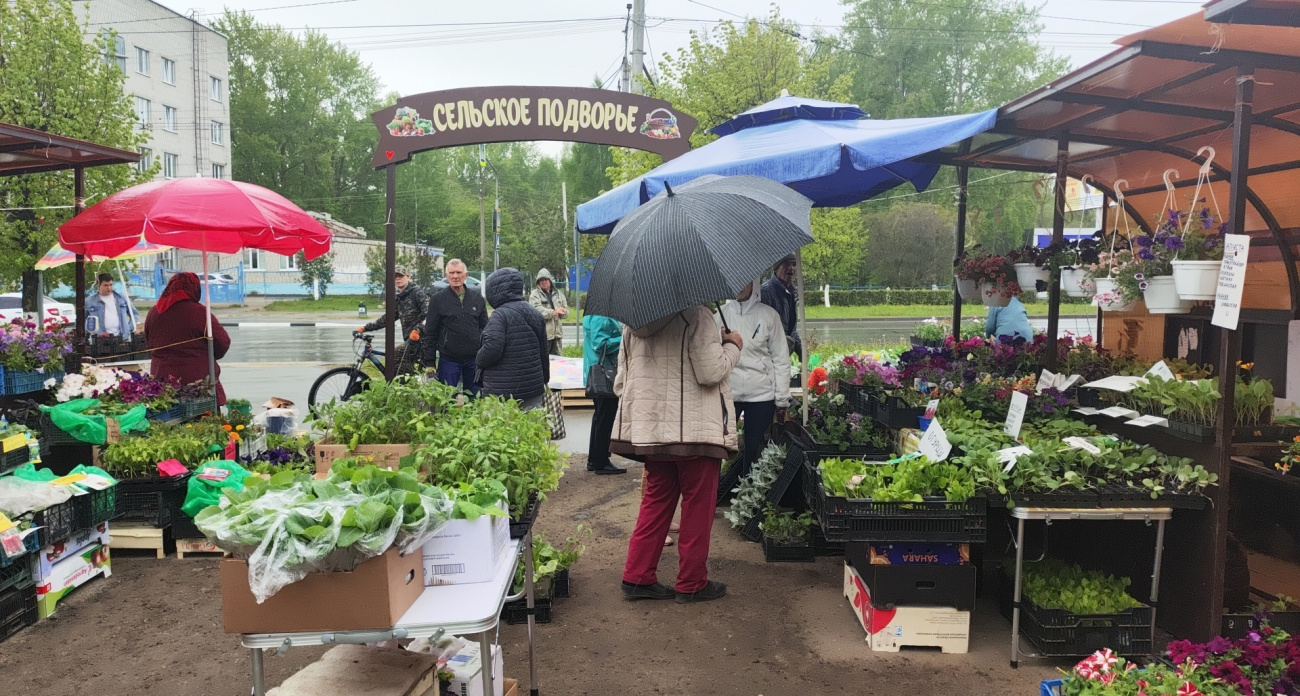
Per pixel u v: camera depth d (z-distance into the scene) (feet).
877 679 12.00
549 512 20.83
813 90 58.54
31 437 16.25
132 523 17.84
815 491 15.48
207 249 22.71
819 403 18.95
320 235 21.03
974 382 16.44
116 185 41.60
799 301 18.20
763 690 11.75
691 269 11.82
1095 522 14.83
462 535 8.80
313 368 52.60
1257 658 9.71
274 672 12.59
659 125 22.81
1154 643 12.67
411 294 31.40
